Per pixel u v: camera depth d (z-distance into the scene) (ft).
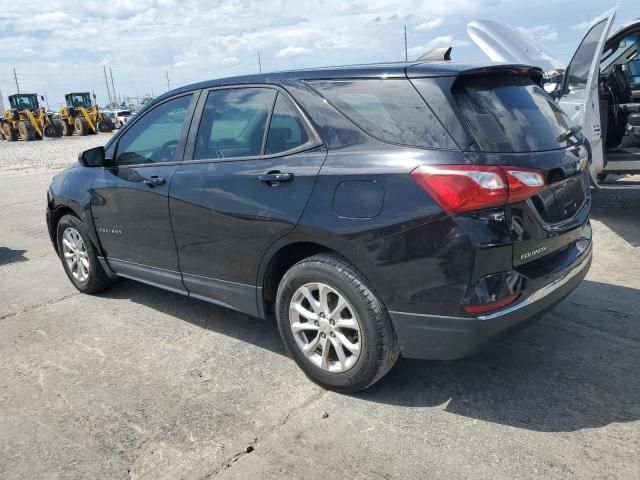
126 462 8.57
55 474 8.37
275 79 10.78
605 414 9.16
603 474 7.79
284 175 9.95
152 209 12.62
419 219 8.49
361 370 9.59
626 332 12.00
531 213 8.79
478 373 10.62
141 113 13.66
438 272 8.48
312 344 10.25
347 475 8.04
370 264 9.02
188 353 12.15
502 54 25.29
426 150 8.65
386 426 9.14
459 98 8.86
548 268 9.30
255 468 8.29
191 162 11.95
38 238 24.09
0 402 10.43
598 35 20.13
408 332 9.04
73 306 15.33
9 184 42.75
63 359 12.11
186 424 9.48
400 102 9.14
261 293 10.93
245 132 11.03
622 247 17.80
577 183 10.49
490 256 8.30
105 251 14.89
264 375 11.03
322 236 9.45
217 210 11.04
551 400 9.63
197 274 12.14
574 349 11.36
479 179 8.19
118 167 13.74
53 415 9.93
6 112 116.88
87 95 125.08
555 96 23.21
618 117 21.29
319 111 9.94
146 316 14.35
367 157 9.13
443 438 8.75
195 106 12.21
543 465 8.03
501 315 8.47
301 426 9.26
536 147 9.23
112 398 10.41
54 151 80.28
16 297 16.37
